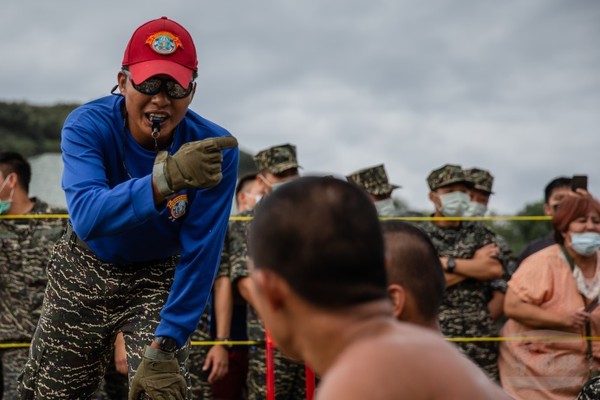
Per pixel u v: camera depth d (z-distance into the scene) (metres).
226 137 2.84
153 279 3.43
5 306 5.36
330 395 1.49
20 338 5.30
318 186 1.65
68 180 3.08
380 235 1.64
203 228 3.29
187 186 2.81
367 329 1.59
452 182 5.87
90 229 2.92
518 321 5.39
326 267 1.59
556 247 5.41
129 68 3.14
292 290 1.62
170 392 3.20
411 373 1.50
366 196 1.67
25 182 5.51
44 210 5.54
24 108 22.52
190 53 3.18
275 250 1.61
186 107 3.22
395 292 2.30
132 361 3.33
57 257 3.43
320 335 1.61
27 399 3.56
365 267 1.61
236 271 5.39
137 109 3.16
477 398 1.51
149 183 2.82
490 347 5.61
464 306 5.63
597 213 5.23
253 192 6.15
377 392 1.47
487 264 5.66
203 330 5.56
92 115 3.25
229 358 5.66
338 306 1.60
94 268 3.37
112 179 3.32
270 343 4.46
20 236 5.39
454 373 1.52
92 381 3.56
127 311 3.43
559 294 5.28
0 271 5.36
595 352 5.20
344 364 1.53
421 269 2.32
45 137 22.19
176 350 3.27
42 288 5.36
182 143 3.38
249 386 5.41
